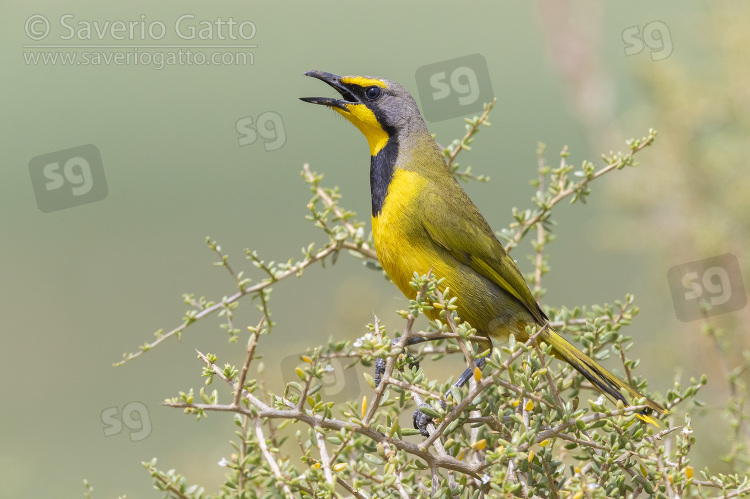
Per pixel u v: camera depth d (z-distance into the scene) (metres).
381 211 9.93
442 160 10.20
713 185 10.98
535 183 9.24
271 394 6.91
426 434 8.22
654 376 10.39
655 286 11.18
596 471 6.76
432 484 6.73
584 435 6.78
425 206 9.71
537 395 6.78
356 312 10.54
